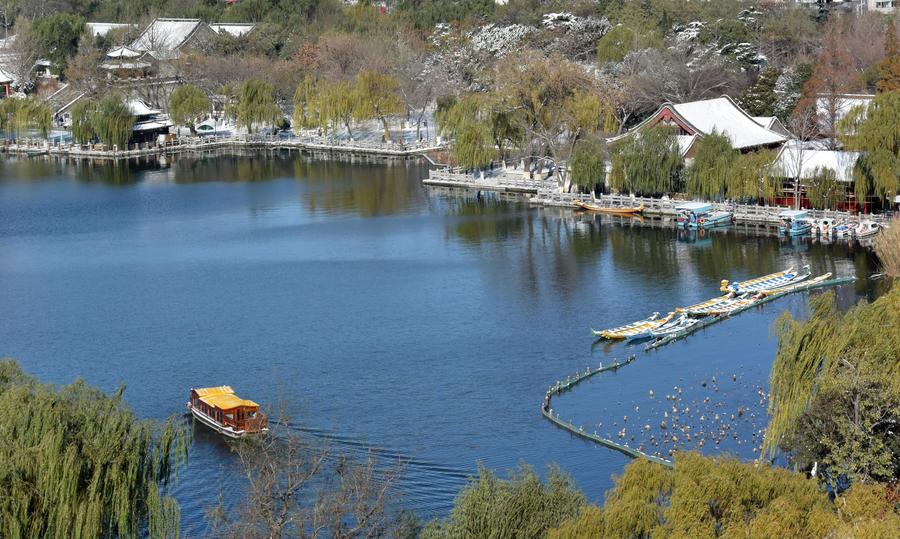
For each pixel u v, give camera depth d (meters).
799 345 82.06
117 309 129.12
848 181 156.88
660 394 101.81
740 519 61.75
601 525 61.81
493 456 90.56
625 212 171.75
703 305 124.12
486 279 138.38
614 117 198.00
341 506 73.75
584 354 111.88
